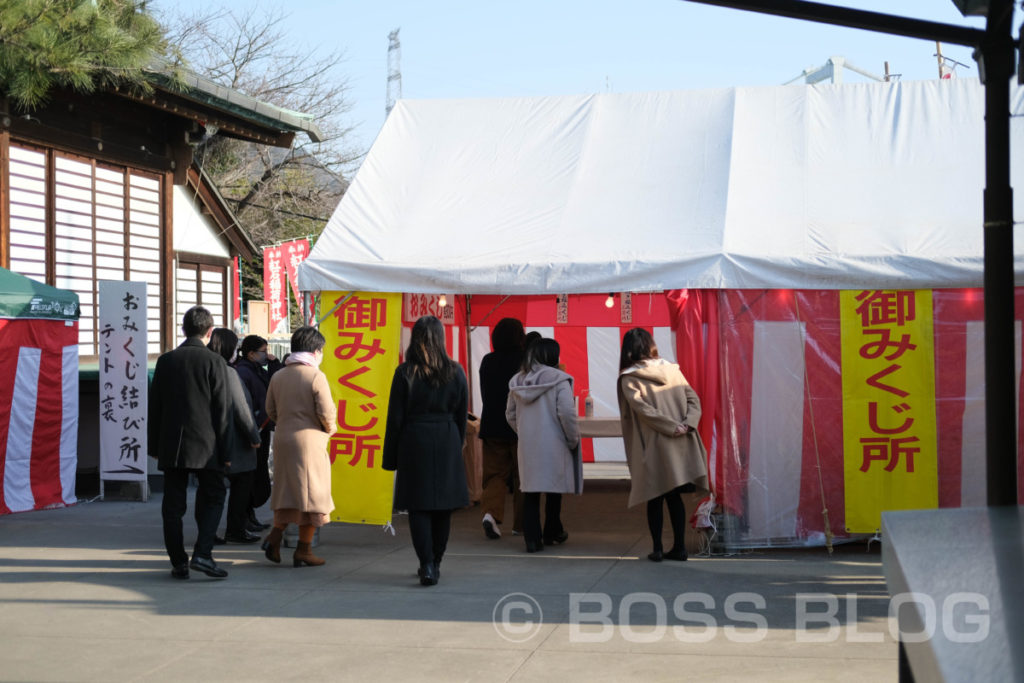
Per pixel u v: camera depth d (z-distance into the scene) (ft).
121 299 33.01
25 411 31.32
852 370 23.36
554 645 16.22
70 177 37.99
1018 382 22.50
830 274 22.97
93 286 39.32
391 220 27.71
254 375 27.32
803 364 23.49
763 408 23.53
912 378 23.16
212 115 41.75
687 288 23.40
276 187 98.68
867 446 23.31
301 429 22.57
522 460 24.39
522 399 24.32
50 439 32.40
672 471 22.13
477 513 31.35
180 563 21.43
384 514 25.99
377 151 30.25
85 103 38.50
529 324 40.22
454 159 29.63
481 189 28.25
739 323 23.50
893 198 24.73
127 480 33.71
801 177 25.75
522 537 26.73
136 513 31.17
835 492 23.44
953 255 22.59
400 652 15.98
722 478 23.39
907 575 4.83
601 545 25.31
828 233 23.86
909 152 26.00
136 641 16.78
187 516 31.27
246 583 21.11
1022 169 23.75
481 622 17.72
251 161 98.58
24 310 30.89
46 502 32.12
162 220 43.70
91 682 14.64
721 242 23.73
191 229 47.14
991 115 13.97
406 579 21.39
